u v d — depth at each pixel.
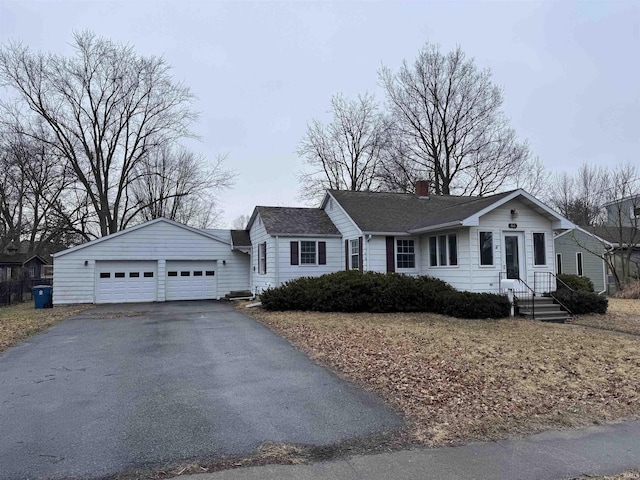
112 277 21.14
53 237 32.88
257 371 7.39
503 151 31.72
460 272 15.05
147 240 21.75
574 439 4.58
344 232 19.25
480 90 31.70
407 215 18.98
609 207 31.70
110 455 4.18
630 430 4.85
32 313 16.69
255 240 22.14
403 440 4.54
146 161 35.91
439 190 32.66
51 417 5.25
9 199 31.42
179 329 12.05
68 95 28.89
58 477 3.75
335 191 20.89
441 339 9.76
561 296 14.33
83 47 28.98
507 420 5.10
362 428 4.86
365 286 14.90
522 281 14.73
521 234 15.23
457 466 3.93
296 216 20.80
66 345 9.94
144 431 4.78
